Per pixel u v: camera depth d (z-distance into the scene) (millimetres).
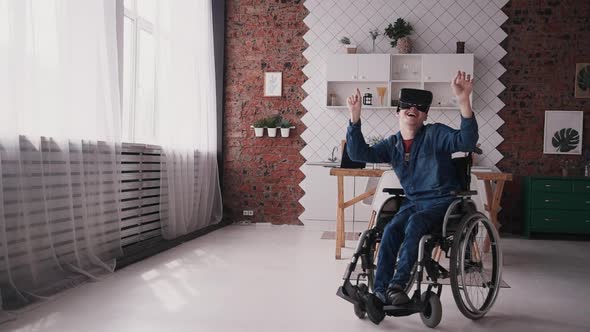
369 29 5930
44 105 2650
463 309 2301
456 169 2447
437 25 5824
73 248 2873
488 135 5773
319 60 6008
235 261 3762
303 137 6043
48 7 2662
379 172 3805
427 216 2246
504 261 4012
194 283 3031
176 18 4578
